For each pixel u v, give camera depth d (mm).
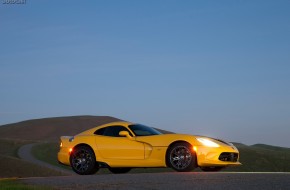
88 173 13469
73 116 160125
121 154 13102
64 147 13922
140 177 10094
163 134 12914
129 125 13453
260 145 146000
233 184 8805
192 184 8906
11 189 8359
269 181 9055
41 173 53375
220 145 12539
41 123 150125
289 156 74625
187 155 12273
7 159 55500
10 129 146125
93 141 13508
